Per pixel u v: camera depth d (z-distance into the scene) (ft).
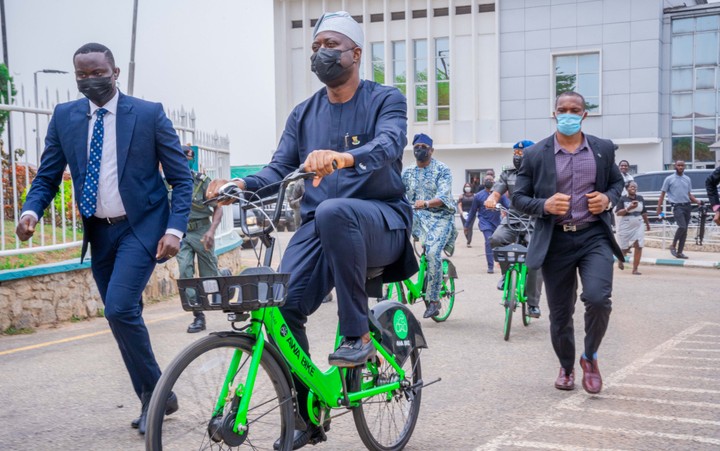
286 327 11.71
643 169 106.73
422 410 17.24
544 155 18.42
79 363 21.95
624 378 20.24
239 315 11.10
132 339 14.87
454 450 14.40
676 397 18.26
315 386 12.02
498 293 39.14
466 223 72.64
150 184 15.42
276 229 11.62
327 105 13.33
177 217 15.26
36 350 23.85
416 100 117.91
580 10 107.76
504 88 111.86
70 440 14.99
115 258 15.34
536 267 18.21
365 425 13.30
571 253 18.30
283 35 121.70
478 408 17.37
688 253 62.64
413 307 34.76
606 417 16.58
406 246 13.32
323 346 24.02
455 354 23.63
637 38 105.40
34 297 27.86
